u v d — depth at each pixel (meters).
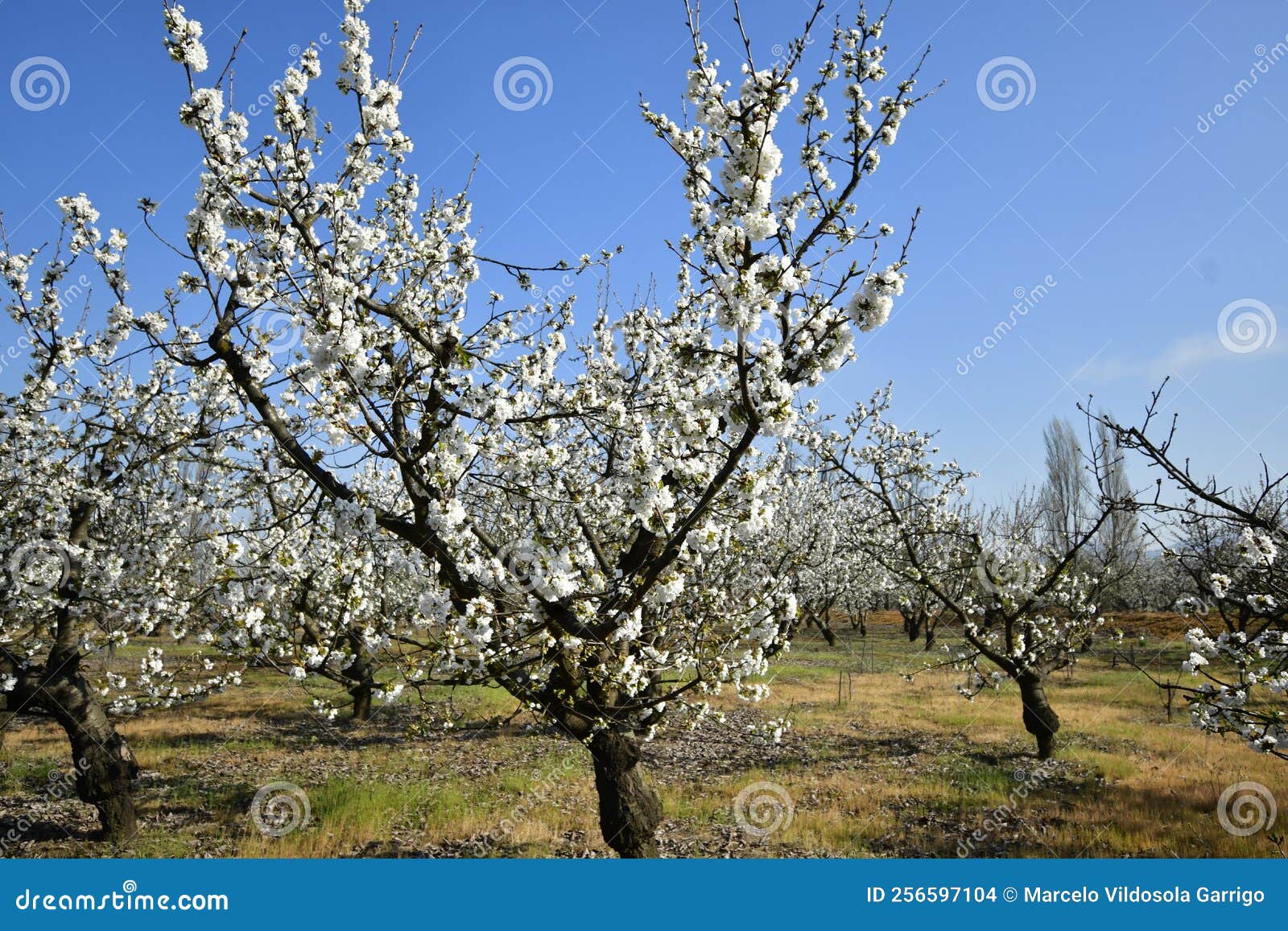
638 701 6.28
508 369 6.06
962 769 12.19
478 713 16.28
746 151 4.31
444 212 7.67
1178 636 26.78
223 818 9.92
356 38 5.46
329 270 5.31
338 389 5.01
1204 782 10.87
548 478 6.80
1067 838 9.05
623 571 6.55
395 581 11.88
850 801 10.62
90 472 9.02
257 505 8.59
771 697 19.19
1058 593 13.58
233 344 6.01
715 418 5.17
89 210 6.86
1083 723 15.84
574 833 9.38
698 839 9.10
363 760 12.87
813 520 21.22
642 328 7.16
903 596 17.19
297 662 6.70
